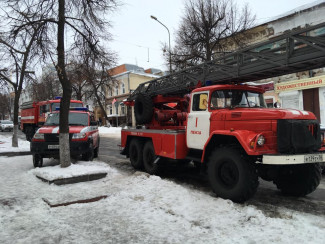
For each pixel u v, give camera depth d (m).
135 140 8.15
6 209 4.38
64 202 4.66
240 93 5.94
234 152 4.61
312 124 4.54
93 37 8.39
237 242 3.15
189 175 7.31
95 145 10.09
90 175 6.35
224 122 5.21
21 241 3.26
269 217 3.89
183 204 4.48
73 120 9.76
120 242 3.22
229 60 6.79
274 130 4.41
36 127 19.66
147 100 8.21
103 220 3.90
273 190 5.77
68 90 7.19
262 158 4.25
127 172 7.66
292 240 3.19
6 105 49.25
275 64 5.39
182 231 3.48
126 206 4.47
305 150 4.44
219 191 4.87
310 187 4.95
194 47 17.61
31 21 7.42
